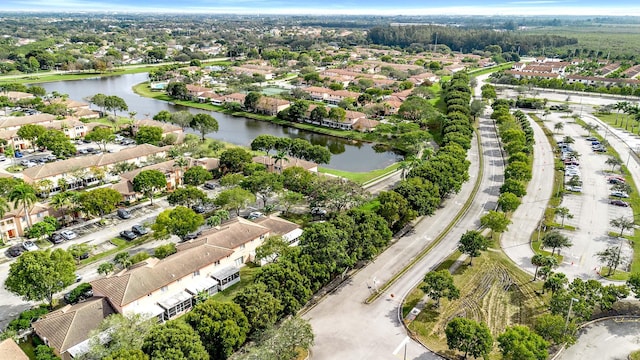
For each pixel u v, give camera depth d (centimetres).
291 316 9531
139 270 9988
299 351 8825
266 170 17600
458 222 14725
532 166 19975
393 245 13212
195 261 10856
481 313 10131
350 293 10850
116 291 9500
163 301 10069
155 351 7450
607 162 19438
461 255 12625
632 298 10694
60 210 14175
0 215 12538
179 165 17162
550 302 9812
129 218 14788
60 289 10000
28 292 9475
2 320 9844
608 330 9631
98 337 7956
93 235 13600
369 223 11862
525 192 15588
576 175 18225
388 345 9131
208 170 18150
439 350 9012
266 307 8819
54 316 9088
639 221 14700
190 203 14812
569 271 11788
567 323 9056
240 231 12319
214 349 8188
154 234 12581
